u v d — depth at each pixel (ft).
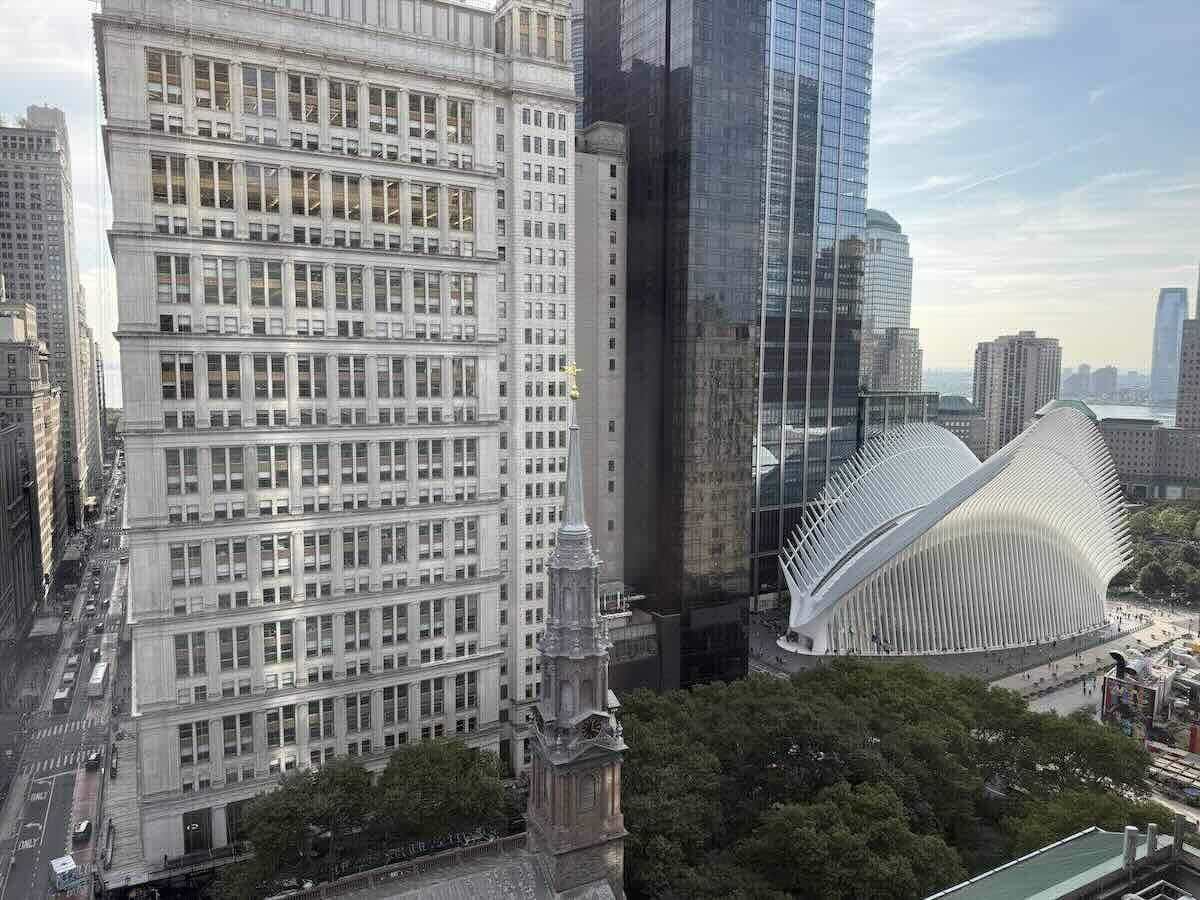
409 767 307.58
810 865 246.68
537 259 430.20
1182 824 187.11
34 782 444.14
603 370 532.32
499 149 417.28
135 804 397.80
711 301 503.20
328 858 296.51
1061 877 183.83
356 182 353.72
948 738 336.08
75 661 631.56
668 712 350.43
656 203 512.22
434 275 374.84
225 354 329.72
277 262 338.54
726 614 527.81
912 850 250.98
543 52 420.77
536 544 440.45
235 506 336.49
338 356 353.31
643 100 522.47
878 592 590.96
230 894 273.33
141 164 309.01
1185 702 477.36
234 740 344.28
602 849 220.84
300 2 340.59
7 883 349.61
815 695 359.87
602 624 223.51
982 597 622.95
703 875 254.06
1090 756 329.93
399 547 376.48
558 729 216.54
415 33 365.40
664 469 515.09
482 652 402.11
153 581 322.55
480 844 226.99
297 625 353.92
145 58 307.17
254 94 329.52
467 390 387.96
